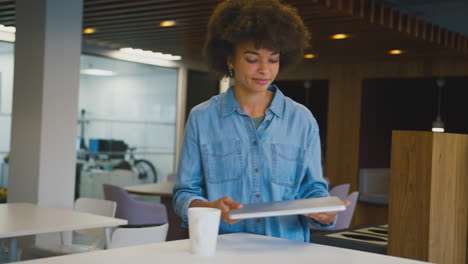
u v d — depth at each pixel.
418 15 9.82
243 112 1.78
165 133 9.50
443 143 2.63
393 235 2.71
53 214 3.39
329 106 9.70
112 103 8.60
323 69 9.78
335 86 9.65
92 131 8.33
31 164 5.01
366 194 8.53
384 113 10.16
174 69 9.65
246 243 1.56
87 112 8.25
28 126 5.06
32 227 2.90
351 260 1.36
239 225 1.78
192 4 5.55
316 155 1.85
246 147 1.78
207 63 1.89
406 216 2.66
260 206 1.48
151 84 9.23
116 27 7.00
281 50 1.72
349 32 6.77
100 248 3.77
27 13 5.11
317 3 5.36
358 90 9.41
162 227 3.38
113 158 8.62
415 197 2.63
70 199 5.17
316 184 1.83
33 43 5.05
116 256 1.36
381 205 8.20
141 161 9.08
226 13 1.75
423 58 8.61
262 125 1.79
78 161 8.14
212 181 1.80
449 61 8.55
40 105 4.95
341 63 9.51
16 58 5.21
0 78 7.17
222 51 1.79
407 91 10.72
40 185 4.95
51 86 5.00
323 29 6.64
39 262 1.27
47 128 4.98
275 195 1.78
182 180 1.83
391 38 7.01
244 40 1.66
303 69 9.98
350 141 9.46
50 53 4.99
